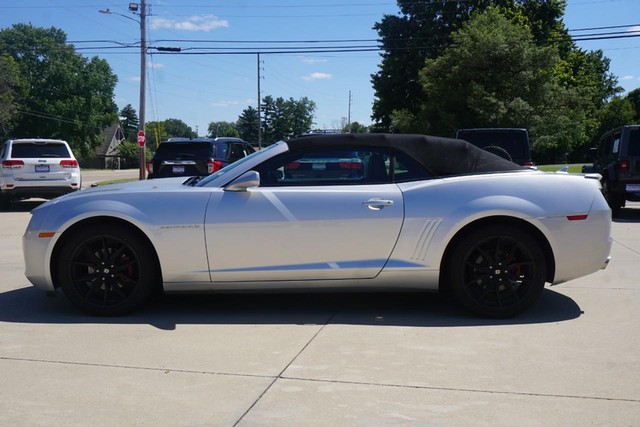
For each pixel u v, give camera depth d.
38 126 75.31
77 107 75.81
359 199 5.17
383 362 4.23
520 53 33.28
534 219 5.12
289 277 5.20
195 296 6.09
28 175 15.18
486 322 5.18
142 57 31.59
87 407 3.54
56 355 4.39
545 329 4.97
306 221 5.13
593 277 6.96
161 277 5.34
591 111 58.16
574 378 3.93
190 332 4.93
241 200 5.18
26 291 6.35
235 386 3.83
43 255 5.26
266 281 5.22
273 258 5.17
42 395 3.71
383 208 5.15
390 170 5.34
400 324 5.14
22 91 72.75
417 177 5.33
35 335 4.85
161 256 5.17
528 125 33.16
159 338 4.77
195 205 5.18
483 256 5.21
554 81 35.53
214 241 5.15
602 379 3.91
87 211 5.18
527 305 5.22
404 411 3.46
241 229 5.14
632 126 12.92
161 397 3.67
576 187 5.26
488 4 44.19
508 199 5.13
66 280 5.27
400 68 45.91
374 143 5.40
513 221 5.22
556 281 5.30
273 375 4.00
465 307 5.25
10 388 3.82
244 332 4.93
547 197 5.18
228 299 5.98
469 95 33.97
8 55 69.00
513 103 32.34
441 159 5.39
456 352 4.43
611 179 13.30
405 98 47.09
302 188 5.25
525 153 14.08
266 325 5.12
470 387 3.79
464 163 5.41
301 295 6.14
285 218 5.13
